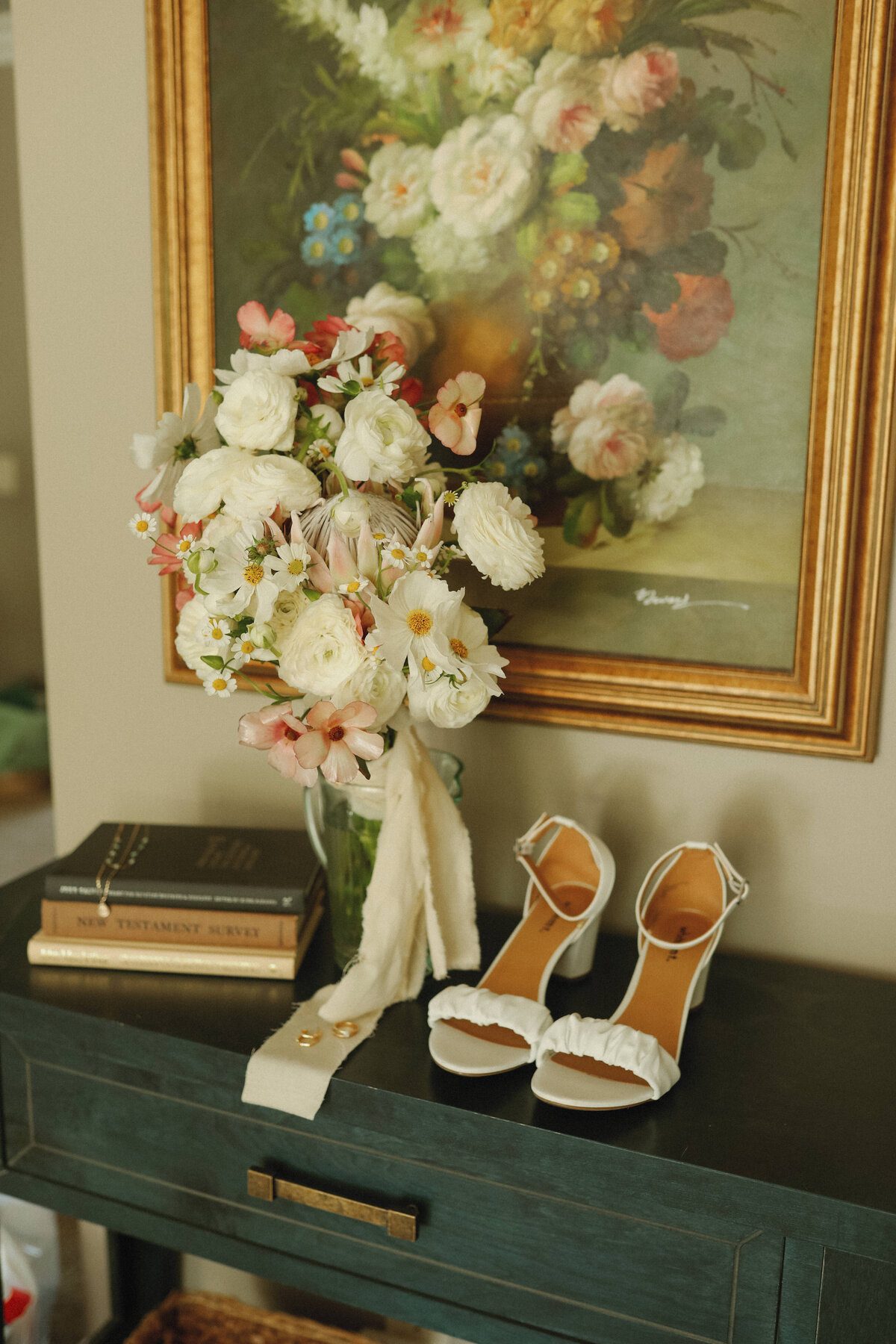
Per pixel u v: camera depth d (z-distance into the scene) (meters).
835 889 1.14
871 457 1.04
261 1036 0.96
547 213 1.11
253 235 1.24
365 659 0.84
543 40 1.08
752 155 1.03
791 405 1.06
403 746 0.99
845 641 1.07
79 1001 1.03
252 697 1.36
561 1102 0.84
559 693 1.18
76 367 1.38
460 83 1.12
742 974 1.12
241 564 0.85
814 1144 0.82
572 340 1.13
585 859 1.15
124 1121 1.04
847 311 1.02
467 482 0.92
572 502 1.15
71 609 1.45
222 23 1.20
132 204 1.30
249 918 1.08
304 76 1.18
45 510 1.44
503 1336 0.90
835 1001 1.06
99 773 1.49
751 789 1.16
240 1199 1.00
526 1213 0.87
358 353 0.92
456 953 1.04
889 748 1.10
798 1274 0.79
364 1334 1.43
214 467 0.87
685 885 1.12
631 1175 0.82
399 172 1.16
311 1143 0.95
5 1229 1.51
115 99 1.29
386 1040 0.97
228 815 1.42
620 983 1.08
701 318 1.08
